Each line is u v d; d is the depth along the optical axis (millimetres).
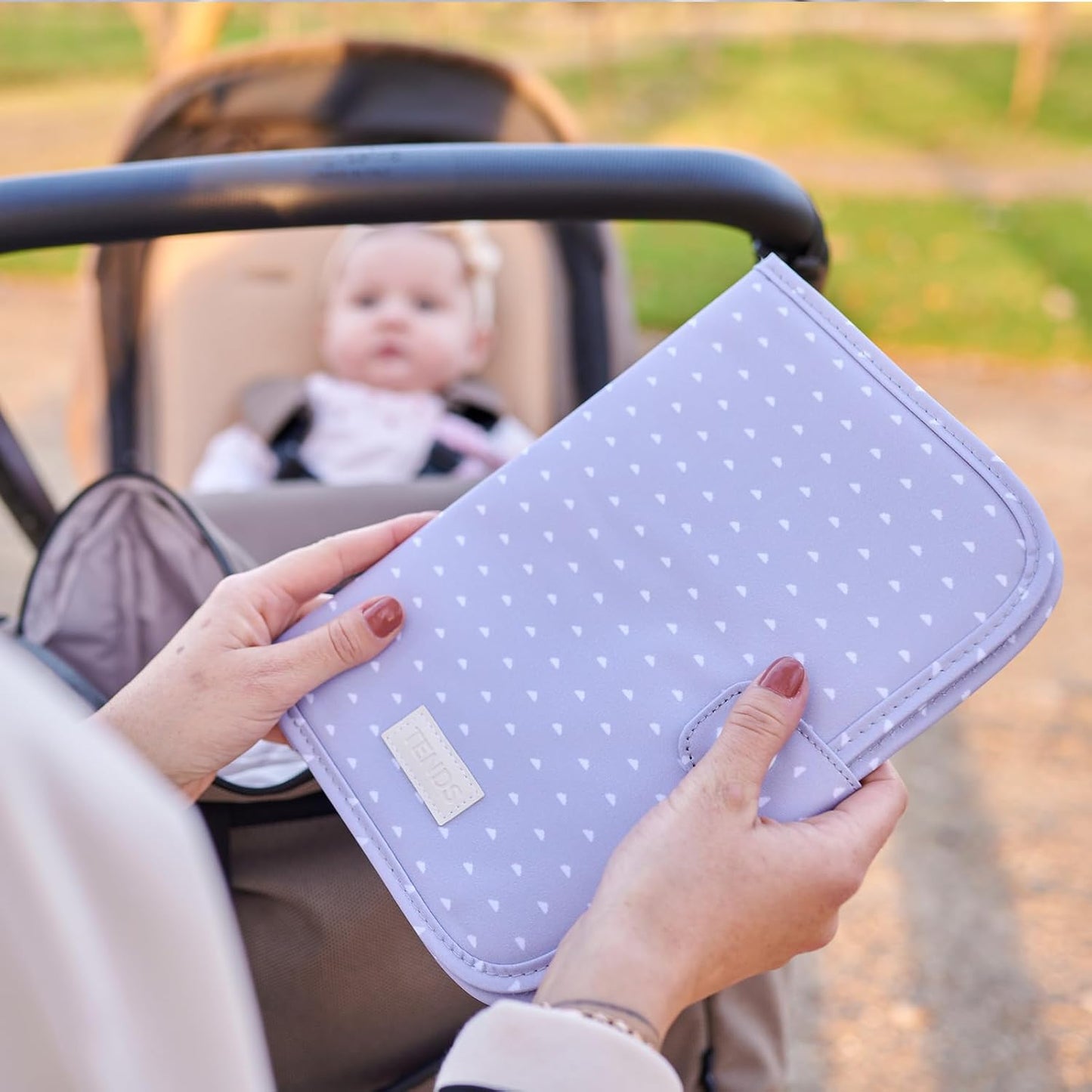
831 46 10211
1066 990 1433
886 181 6172
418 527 654
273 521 978
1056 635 2207
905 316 4113
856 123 7691
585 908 559
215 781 622
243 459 1562
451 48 1508
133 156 1476
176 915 271
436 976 709
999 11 12016
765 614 579
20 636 728
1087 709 1985
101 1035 260
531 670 596
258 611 620
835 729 554
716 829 500
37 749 239
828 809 547
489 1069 442
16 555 2367
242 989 313
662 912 481
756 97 8461
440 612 613
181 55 2525
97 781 253
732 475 605
